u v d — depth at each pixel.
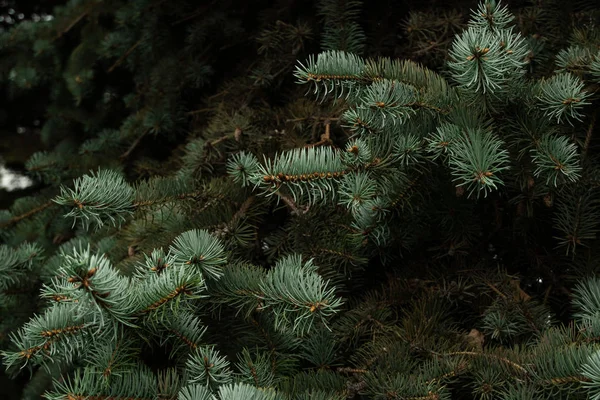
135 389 0.64
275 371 0.70
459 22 0.83
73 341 0.63
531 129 0.68
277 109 0.91
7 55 1.37
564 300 0.76
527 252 0.77
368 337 0.75
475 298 0.75
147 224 0.80
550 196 0.70
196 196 0.78
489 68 0.63
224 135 0.85
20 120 1.67
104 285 0.60
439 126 0.69
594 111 0.72
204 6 1.00
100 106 1.21
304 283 0.64
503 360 0.67
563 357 0.63
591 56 0.70
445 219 0.74
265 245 0.82
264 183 0.67
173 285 0.63
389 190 0.71
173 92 0.99
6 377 1.37
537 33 0.79
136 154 1.08
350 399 0.70
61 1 1.63
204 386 0.65
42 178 1.13
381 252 0.76
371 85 0.69
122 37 1.07
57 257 0.90
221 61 1.03
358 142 0.68
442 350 0.69
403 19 0.89
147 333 0.65
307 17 0.91
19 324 0.90
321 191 0.67
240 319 0.71
